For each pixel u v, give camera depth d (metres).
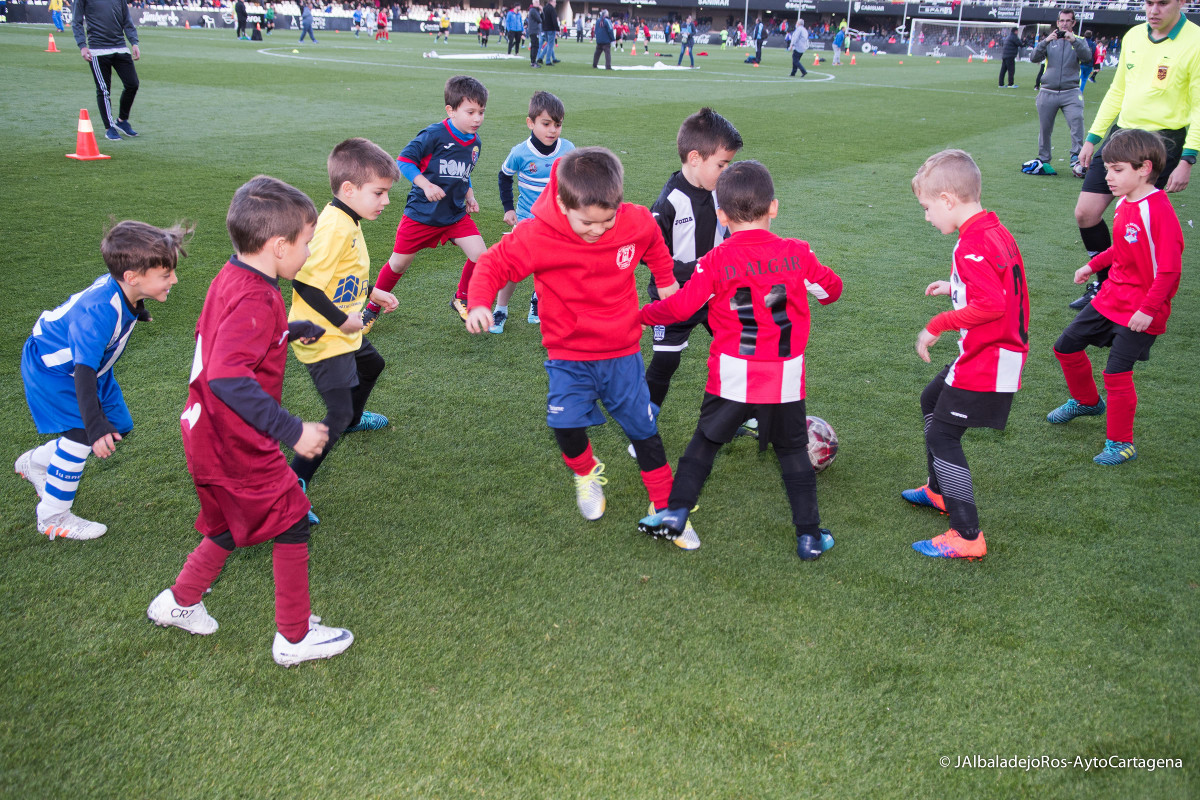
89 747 1.97
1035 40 45.69
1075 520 3.04
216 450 2.08
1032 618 2.49
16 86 14.04
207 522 2.22
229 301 2.04
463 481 3.27
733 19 66.62
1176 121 5.13
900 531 2.97
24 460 2.83
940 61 41.56
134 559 2.70
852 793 1.89
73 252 5.60
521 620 2.46
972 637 2.40
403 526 2.95
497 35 47.88
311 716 2.09
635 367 2.76
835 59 37.06
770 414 2.66
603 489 3.25
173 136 10.16
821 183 8.95
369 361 3.28
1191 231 7.27
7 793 1.84
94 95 13.41
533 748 2.00
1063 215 7.77
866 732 2.05
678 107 15.11
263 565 2.71
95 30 9.25
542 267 2.53
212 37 33.31
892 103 17.33
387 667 2.26
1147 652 2.34
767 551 2.83
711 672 2.25
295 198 2.12
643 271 5.91
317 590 2.58
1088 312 3.45
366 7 53.28
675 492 2.70
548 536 2.91
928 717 2.10
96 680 2.18
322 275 2.80
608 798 1.86
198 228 6.31
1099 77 27.52
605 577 2.68
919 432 3.73
